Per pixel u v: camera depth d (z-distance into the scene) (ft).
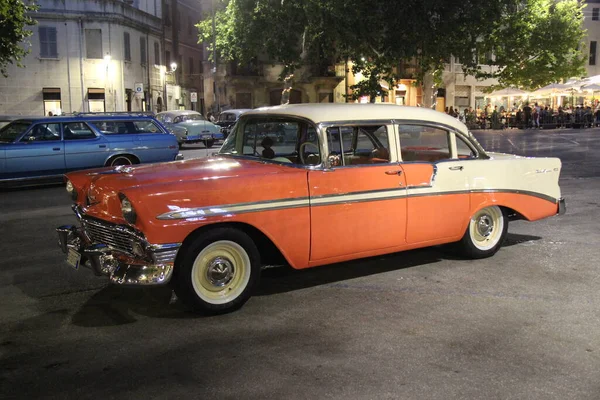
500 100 162.81
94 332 14.38
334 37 96.68
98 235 16.29
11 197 37.50
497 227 20.94
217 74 136.15
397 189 17.93
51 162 40.19
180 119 81.87
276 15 99.19
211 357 12.80
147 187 14.51
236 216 15.23
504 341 13.51
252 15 101.65
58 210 32.09
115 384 11.57
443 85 151.53
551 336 13.79
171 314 15.57
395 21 90.74
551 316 15.08
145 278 14.32
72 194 17.72
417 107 19.38
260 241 16.90
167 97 144.25
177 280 14.96
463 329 14.25
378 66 100.68
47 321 15.16
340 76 140.67
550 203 21.79
